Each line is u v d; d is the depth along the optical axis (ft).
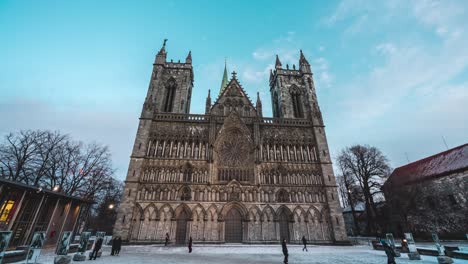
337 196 163.84
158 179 158.20
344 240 148.87
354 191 214.28
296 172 172.14
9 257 64.03
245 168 171.01
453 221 169.68
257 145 177.17
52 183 164.04
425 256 92.02
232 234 148.36
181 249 119.44
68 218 125.39
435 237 76.43
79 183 173.68
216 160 170.19
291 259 86.53
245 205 155.22
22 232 97.04
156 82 205.05
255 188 161.68
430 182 185.47
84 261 77.00
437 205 180.34
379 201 211.82
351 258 88.99
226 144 179.52
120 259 83.87
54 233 114.83
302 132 193.88
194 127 184.14
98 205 248.93
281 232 151.12
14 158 155.43
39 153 161.48
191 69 230.89
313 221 155.94
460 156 186.60
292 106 217.36
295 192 163.84
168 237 136.26
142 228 142.00
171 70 222.69
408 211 176.35
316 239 150.51
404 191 179.52
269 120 198.49
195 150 173.27
